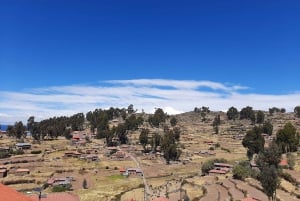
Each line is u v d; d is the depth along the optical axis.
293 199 126.31
